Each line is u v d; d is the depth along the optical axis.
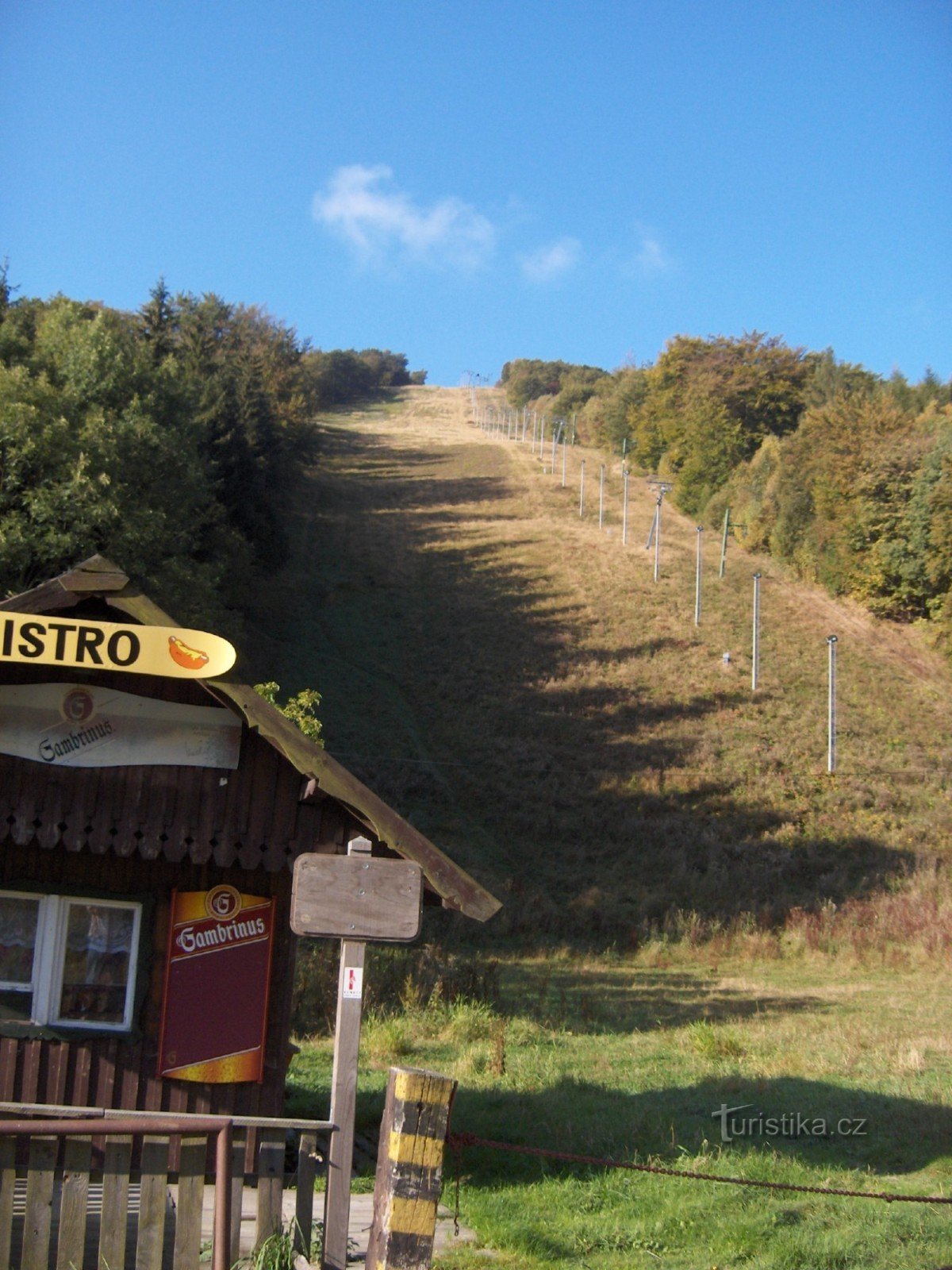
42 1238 6.07
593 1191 9.07
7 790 8.56
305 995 16.95
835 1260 7.61
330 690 49.66
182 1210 6.23
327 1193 6.76
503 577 67.81
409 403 186.62
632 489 97.12
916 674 56.94
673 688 51.03
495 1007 18.55
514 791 40.66
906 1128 11.20
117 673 8.77
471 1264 7.34
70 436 29.61
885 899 33.09
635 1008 20.19
